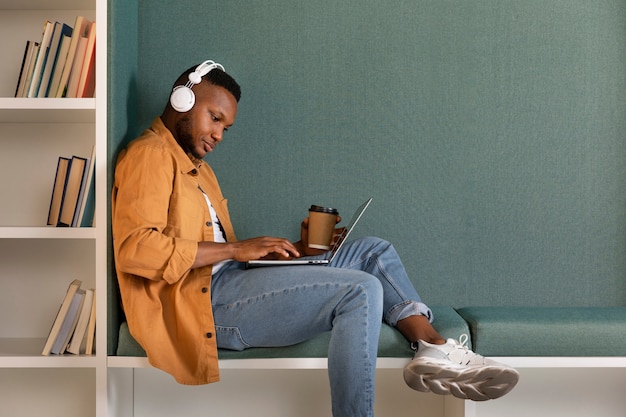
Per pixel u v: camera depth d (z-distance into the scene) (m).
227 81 2.16
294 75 2.58
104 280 2.09
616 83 2.62
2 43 2.49
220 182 2.58
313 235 2.08
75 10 2.50
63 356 2.11
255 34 2.58
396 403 2.51
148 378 2.51
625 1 2.61
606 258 2.61
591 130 2.61
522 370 2.53
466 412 2.15
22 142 2.49
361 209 2.13
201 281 2.01
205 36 2.57
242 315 1.97
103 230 2.10
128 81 2.38
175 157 2.04
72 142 2.49
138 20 2.56
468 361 1.95
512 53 2.60
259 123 2.58
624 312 2.26
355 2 2.59
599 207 2.61
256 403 2.52
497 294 2.59
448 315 2.25
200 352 1.96
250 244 1.96
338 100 2.58
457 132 2.59
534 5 2.61
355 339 1.85
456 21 2.60
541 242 2.60
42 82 2.18
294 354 2.04
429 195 2.58
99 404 2.10
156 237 1.91
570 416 2.53
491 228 2.59
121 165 2.03
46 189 2.49
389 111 2.58
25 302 2.49
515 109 2.60
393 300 2.11
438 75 2.59
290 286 1.93
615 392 2.53
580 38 2.61
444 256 2.58
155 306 1.99
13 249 2.49
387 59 2.59
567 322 2.12
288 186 2.58
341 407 1.85
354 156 2.58
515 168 2.59
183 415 2.51
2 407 2.49
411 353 2.06
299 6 2.58
